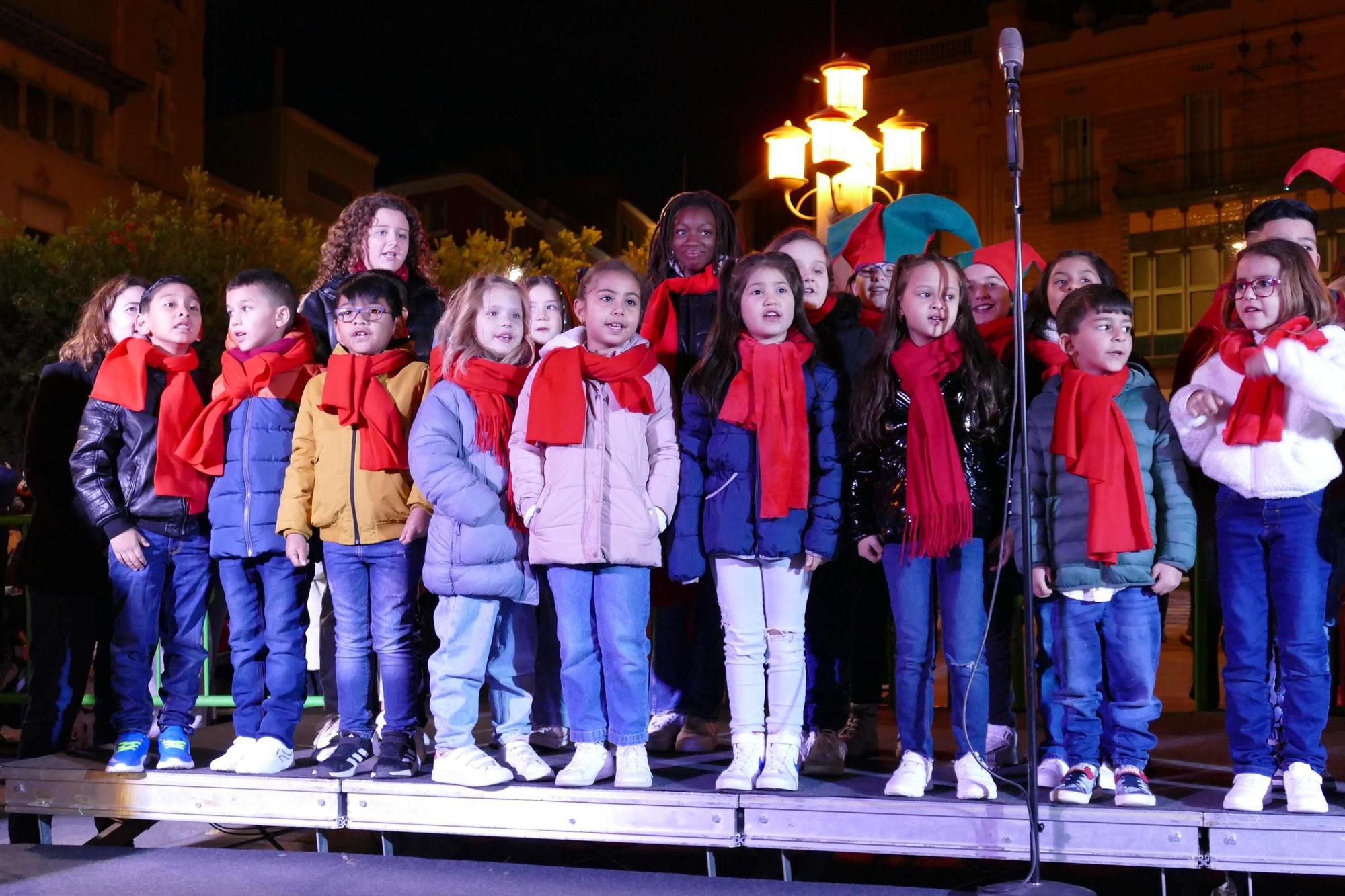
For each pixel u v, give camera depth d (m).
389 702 3.61
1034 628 3.46
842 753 3.55
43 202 21.62
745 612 3.41
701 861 3.81
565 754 3.89
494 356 3.71
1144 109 21.16
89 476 3.82
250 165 29.30
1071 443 3.21
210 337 16.36
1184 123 20.84
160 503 3.84
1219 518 3.20
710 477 3.45
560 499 3.40
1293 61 19.89
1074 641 3.23
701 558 3.45
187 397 3.92
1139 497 3.15
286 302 3.92
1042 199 21.92
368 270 4.10
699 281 3.96
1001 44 3.09
